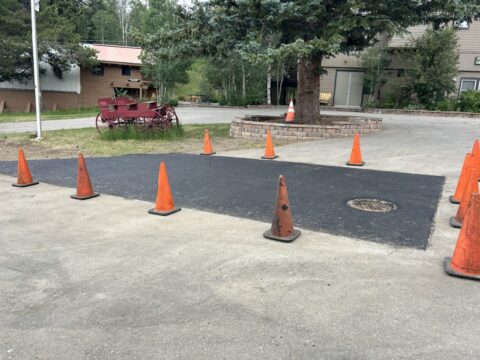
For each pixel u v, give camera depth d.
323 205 5.47
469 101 20.05
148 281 3.52
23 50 26.72
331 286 3.35
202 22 11.69
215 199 5.91
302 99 12.79
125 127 12.56
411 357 2.48
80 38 29.44
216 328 2.81
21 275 3.70
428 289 3.28
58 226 4.97
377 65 22.61
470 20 11.88
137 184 6.91
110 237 4.57
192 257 3.98
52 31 27.28
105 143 11.59
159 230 4.75
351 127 11.70
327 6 11.35
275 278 3.51
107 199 6.09
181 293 3.30
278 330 2.77
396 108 22.08
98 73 31.83
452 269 3.54
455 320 2.86
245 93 28.39
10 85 30.00
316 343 2.63
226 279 3.51
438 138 11.12
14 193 6.57
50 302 3.22
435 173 7.27
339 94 25.12
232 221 4.98
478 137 11.25
